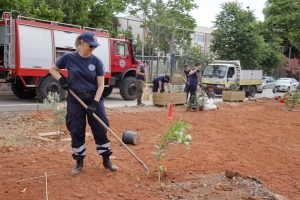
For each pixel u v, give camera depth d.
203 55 32.38
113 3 24.62
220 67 25.22
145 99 18.75
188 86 15.71
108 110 13.50
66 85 5.31
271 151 8.16
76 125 5.36
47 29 15.48
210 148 8.01
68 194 4.69
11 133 8.59
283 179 6.14
